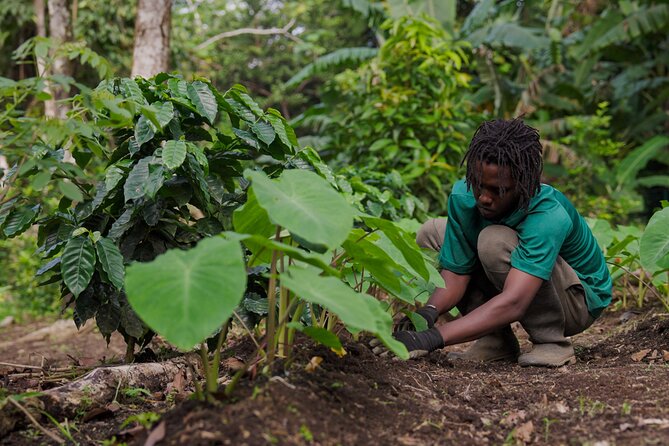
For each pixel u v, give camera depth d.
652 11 11.03
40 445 2.31
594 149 11.30
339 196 2.23
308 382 2.26
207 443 1.86
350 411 2.22
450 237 3.44
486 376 3.09
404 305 3.71
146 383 2.94
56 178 3.12
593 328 4.74
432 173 6.27
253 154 3.36
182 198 3.06
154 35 6.88
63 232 3.15
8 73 13.32
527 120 11.74
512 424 2.40
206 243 1.96
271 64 23.55
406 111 6.45
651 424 2.28
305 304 2.92
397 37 6.58
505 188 3.03
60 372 3.53
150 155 3.15
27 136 2.54
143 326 3.29
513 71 14.02
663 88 13.59
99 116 2.80
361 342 3.25
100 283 3.14
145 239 3.19
